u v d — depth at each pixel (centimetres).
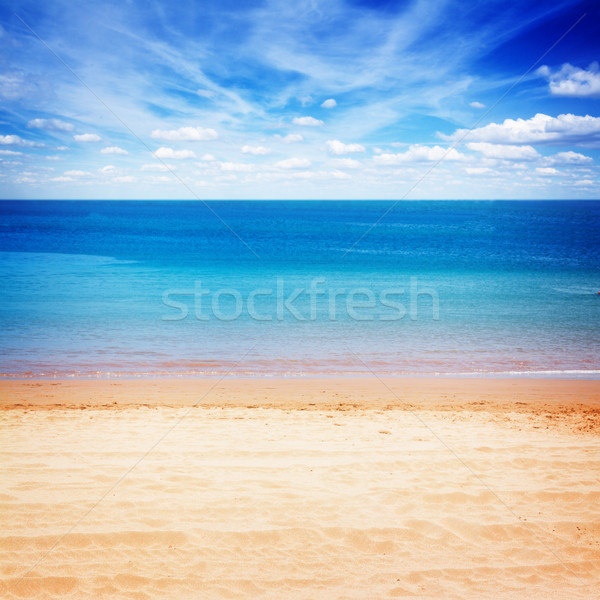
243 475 481
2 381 952
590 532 388
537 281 2459
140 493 434
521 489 459
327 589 312
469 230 5475
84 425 673
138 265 2959
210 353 1186
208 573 324
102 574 320
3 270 2612
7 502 409
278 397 872
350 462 522
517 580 327
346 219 7556
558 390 934
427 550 360
